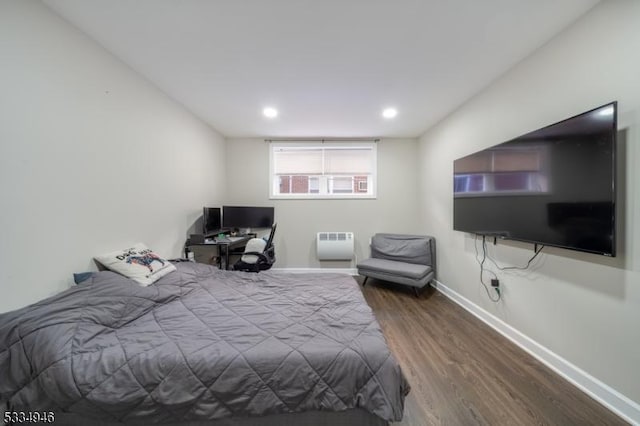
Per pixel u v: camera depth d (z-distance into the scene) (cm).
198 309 155
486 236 245
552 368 176
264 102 278
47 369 100
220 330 130
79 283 153
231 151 418
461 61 203
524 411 141
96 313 128
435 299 311
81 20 155
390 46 184
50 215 146
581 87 157
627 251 136
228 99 270
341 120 335
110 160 189
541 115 185
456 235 301
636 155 132
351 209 425
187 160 298
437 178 349
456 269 302
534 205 182
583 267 157
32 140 137
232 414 104
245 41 178
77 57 162
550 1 145
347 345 117
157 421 103
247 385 104
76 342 110
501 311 228
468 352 198
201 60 200
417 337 221
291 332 129
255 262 311
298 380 106
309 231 425
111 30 165
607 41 143
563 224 160
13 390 103
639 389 131
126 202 204
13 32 128
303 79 229
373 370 109
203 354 109
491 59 201
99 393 98
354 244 424
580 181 150
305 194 426
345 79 229
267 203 422
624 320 137
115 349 111
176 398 101
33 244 137
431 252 353
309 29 166
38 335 108
